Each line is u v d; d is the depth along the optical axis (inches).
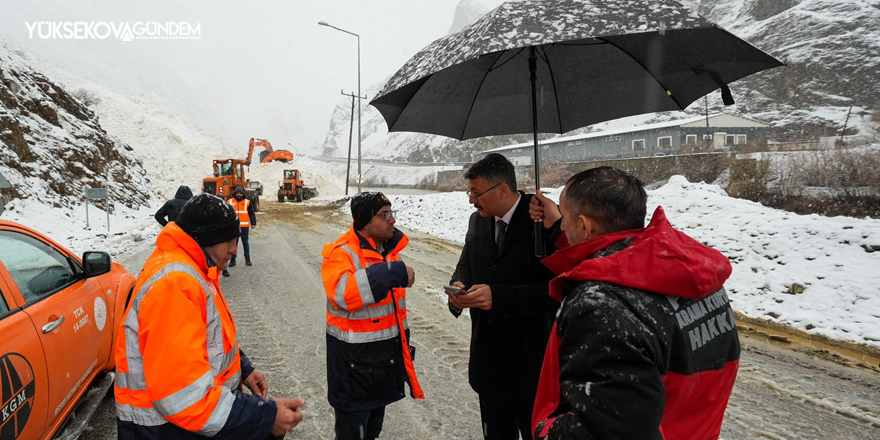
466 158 3804.1
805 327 204.1
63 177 647.1
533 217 78.9
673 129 1707.7
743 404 139.8
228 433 56.7
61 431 108.3
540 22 61.9
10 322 84.5
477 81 95.9
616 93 95.2
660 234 45.9
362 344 87.0
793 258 253.0
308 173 2153.1
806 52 3265.3
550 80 97.9
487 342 84.4
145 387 58.0
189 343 55.5
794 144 1224.8
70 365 105.5
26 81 754.8
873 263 224.5
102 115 1771.7
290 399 64.0
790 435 122.6
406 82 77.9
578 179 54.7
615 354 41.2
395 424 130.9
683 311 45.6
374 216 87.7
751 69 71.7
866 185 509.4
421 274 324.5
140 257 390.0
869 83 2851.9
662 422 45.5
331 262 86.4
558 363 50.3
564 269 55.1
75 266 124.7
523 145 1973.4
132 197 804.6
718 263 44.0
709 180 964.6
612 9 61.6
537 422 51.6
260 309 244.8
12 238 102.6
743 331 205.3
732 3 4931.1
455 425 130.4
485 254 87.8
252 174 2031.3
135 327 58.4
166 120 2367.1
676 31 66.5
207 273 65.2
